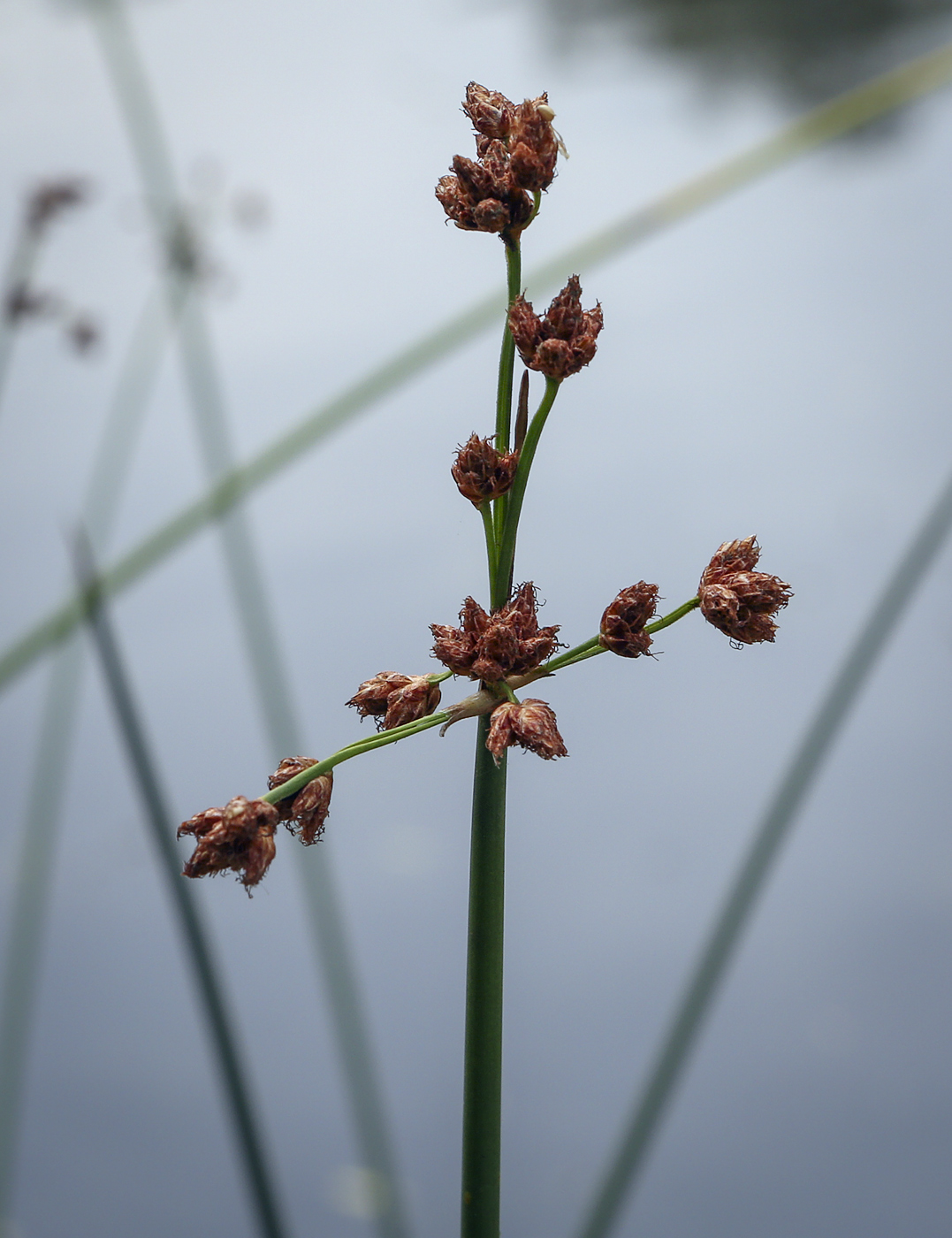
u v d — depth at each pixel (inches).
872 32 91.7
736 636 26.7
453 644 26.5
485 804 26.3
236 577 49.2
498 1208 26.3
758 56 93.0
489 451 26.4
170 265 64.7
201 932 32.0
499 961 26.3
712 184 58.2
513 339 26.3
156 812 32.3
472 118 26.5
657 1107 31.6
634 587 26.6
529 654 26.4
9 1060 41.7
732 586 26.7
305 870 39.6
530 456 26.4
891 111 85.7
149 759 33.3
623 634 26.5
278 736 47.4
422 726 26.3
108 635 34.6
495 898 26.3
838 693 35.7
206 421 59.9
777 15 93.7
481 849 26.3
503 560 26.5
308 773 26.1
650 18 95.2
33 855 46.8
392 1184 37.2
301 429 50.6
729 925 32.4
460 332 52.0
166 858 32.2
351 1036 38.2
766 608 26.7
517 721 26.0
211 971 31.8
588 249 56.1
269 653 48.6
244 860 26.0
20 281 61.9
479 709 26.4
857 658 35.8
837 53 91.9
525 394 26.4
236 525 50.1
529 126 26.3
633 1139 31.4
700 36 94.2
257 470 50.3
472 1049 26.3
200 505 49.9
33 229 62.0
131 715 33.9
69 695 50.2
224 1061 31.5
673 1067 31.7
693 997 32.1
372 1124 37.5
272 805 26.0
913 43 91.9
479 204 26.2
